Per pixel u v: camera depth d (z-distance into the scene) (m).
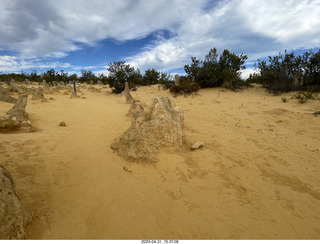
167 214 3.04
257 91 18.52
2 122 6.35
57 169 4.20
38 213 2.76
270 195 3.79
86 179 3.89
